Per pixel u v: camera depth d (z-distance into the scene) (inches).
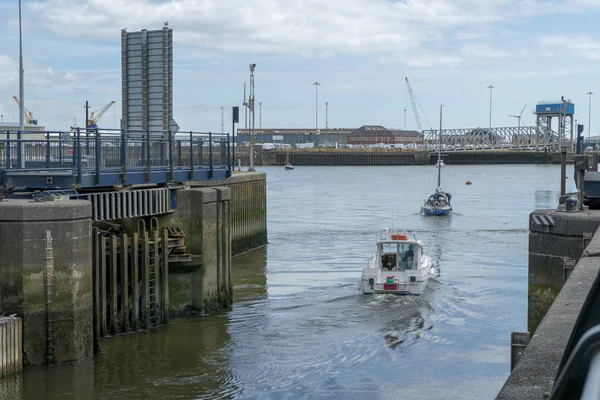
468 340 1016.9
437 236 2271.2
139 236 1074.7
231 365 901.2
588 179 1040.8
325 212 3139.8
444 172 7746.1
